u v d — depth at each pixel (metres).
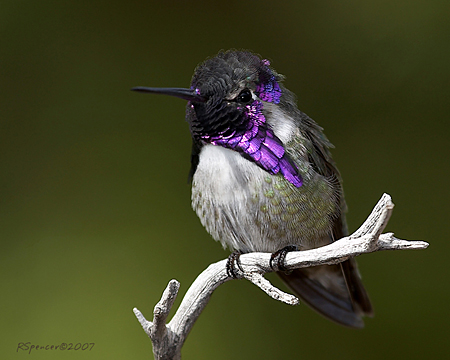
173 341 1.67
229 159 1.68
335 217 1.69
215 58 1.68
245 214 1.68
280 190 1.67
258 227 1.68
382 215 1.64
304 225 1.68
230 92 1.68
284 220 1.68
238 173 1.67
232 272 1.67
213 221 1.69
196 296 1.67
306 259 1.66
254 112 1.68
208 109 1.68
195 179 1.68
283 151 1.67
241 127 1.68
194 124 1.68
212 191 1.68
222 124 1.68
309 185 1.68
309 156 1.68
